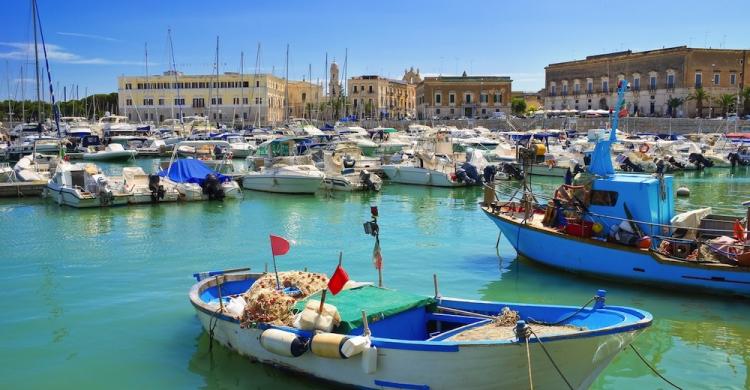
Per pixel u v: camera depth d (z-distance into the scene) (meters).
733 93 94.88
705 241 15.75
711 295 15.22
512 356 9.12
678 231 16.67
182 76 126.19
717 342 12.55
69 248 21.80
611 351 9.49
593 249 16.56
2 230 25.16
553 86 118.31
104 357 11.94
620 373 11.14
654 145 56.19
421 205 32.72
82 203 30.67
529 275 17.69
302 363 10.41
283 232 24.81
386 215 29.25
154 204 32.22
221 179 34.75
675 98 95.88
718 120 81.75
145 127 87.38
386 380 9.62
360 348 9.48
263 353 10.96
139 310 14.75
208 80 125.69
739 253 15.34
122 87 128.12
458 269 18.58
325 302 11.18
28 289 16.61
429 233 24.53
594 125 91.94
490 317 10.86
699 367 11.37
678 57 95.75
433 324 11.37
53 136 73.81
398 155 48.53
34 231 24.98
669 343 12.52
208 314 11.87
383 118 129.75
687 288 15.42
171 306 15.05
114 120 102.75
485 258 19.97
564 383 9.55
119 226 26.08
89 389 10.62
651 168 48.78
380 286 13.25
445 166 42.03
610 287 16.27
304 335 10.17
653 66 99.62
